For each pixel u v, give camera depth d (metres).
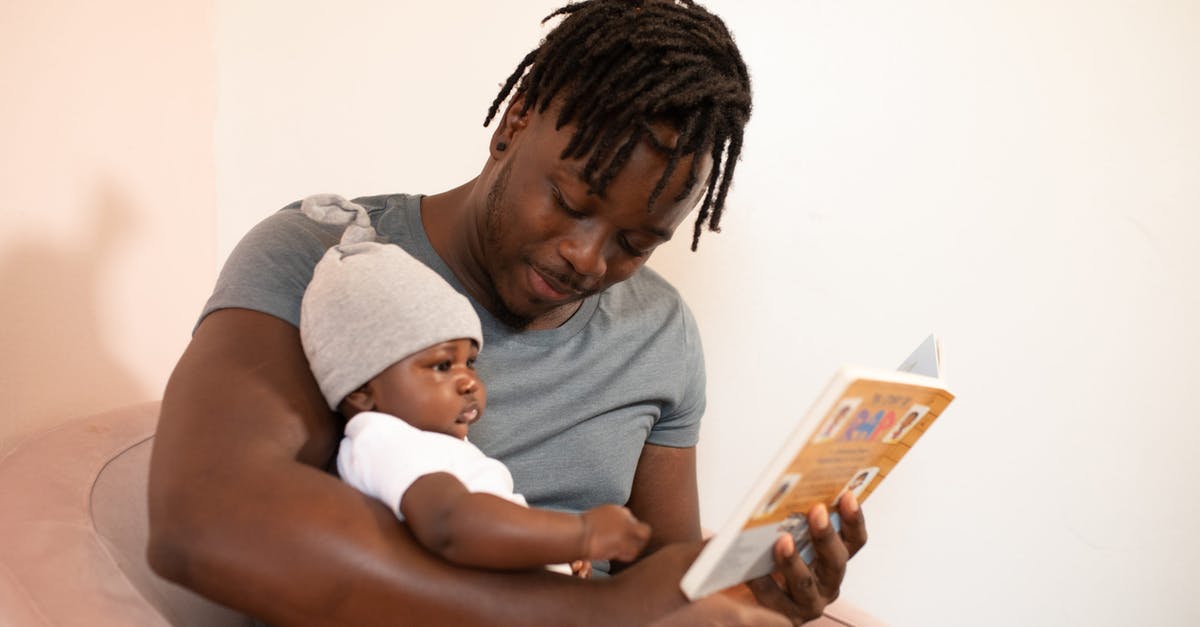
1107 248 1.51
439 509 0.70
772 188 1.57
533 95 0.94
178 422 0.72
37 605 0.74
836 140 1.55
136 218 1.37
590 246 0.89
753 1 1.53
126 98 1.33
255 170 1.57
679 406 1.23
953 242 1.54
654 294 1.21
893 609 1.65
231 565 0.66
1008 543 1.59
